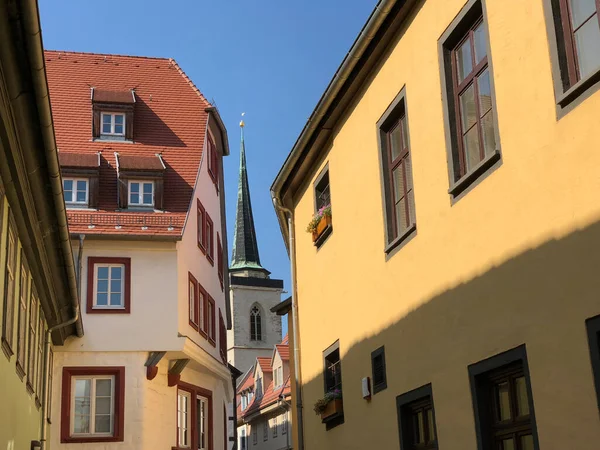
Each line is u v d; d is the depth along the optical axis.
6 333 10.41
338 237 13.70
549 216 7.33
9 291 10.68
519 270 7.79
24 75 8.43
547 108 7.41
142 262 24.89
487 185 8.47
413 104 10.51
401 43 10.95
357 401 12.41
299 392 15.67
